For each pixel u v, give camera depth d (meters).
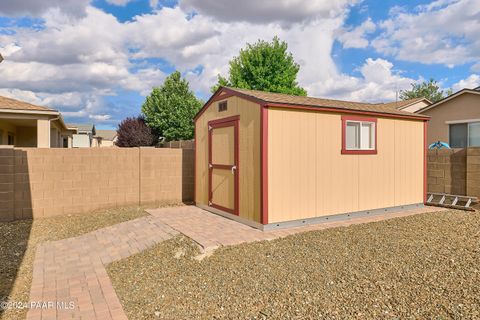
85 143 34.19
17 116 11.09
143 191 9.14
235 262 4.29
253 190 6.18
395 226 6.09
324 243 4.97
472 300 3.05
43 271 4.57
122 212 8.12
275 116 6.04
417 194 8.28
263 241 5.14
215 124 7.64
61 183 8.08
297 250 4.66
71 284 4.12
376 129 7.45
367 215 7.30
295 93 25.80
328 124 6.71
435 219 6.73
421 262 4.06
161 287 3.89
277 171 6.04
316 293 3.37
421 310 2.94
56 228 6.89
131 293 3.82
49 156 7.94
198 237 5.35
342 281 3.61
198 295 3.57
